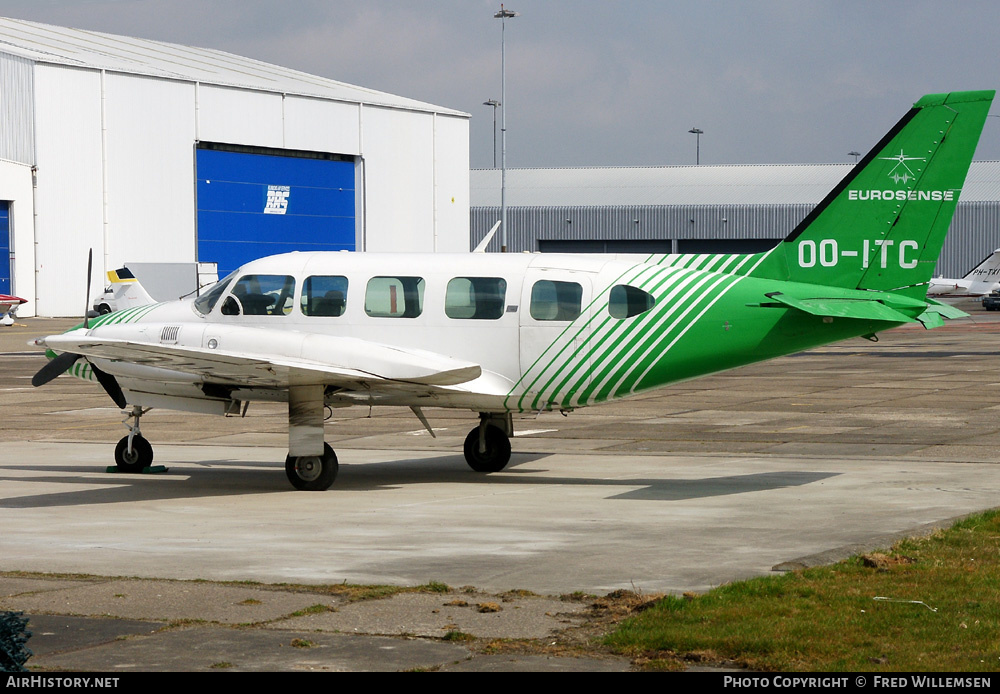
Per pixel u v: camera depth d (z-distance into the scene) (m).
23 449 22.16
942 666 8.12
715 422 25.50
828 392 31.78
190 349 15.73
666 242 112.38
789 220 108.56
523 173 123.62
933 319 16.39
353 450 21.77
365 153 92.75
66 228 76.88
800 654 8.43
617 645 8.66
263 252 87.06
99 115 78.00
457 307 17.39
